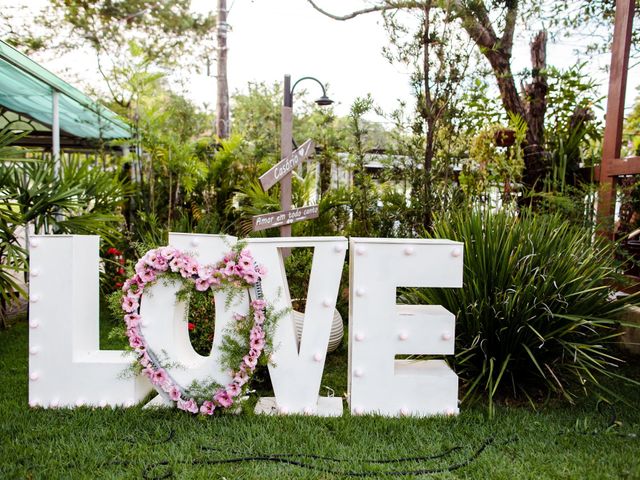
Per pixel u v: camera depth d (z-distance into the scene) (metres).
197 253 2.54
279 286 2.47
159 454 2.02
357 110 4.32
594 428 2.31
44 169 4.09
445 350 2.49
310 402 2.50
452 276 2.47
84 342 2.65
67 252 2.52
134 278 2.42
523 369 2.80
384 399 2.50
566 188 4.16
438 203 4.26
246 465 1.95
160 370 2.42
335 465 1.96
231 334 2.43
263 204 4.67
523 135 4.48
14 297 3.59
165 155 5.83
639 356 3.31
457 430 2.30
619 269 3.51
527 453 2.07
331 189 4.89
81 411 2.48
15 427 2.28
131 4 11.53
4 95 5.35
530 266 2.69
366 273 2.46
